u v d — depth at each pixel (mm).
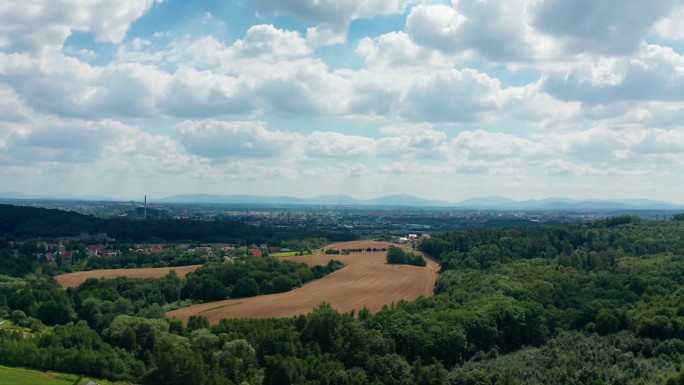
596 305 142250
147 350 123812
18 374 113188
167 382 110625
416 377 108625
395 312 140125
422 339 124188
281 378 109250
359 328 126312
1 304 165875
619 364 117562
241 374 111250
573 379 110938
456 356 123938
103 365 117375
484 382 107188
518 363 119562
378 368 111688
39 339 126312
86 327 135250
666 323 125688
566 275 170250
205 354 115875
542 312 141125
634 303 144625
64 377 114000
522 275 174625
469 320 130875
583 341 129625
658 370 112938
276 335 122062
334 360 118625
